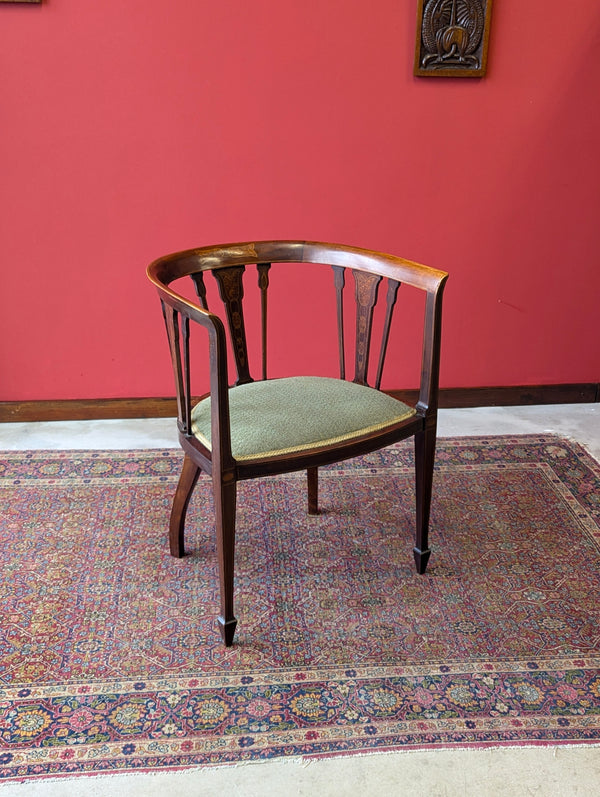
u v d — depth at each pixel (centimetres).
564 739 149
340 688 160
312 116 247
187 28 234
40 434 264
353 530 212
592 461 249
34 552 201
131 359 269
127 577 193
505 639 174
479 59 244
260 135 248
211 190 252
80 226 251
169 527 200
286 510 221
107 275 258
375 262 187
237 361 199
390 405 180
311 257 198
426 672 165
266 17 235
